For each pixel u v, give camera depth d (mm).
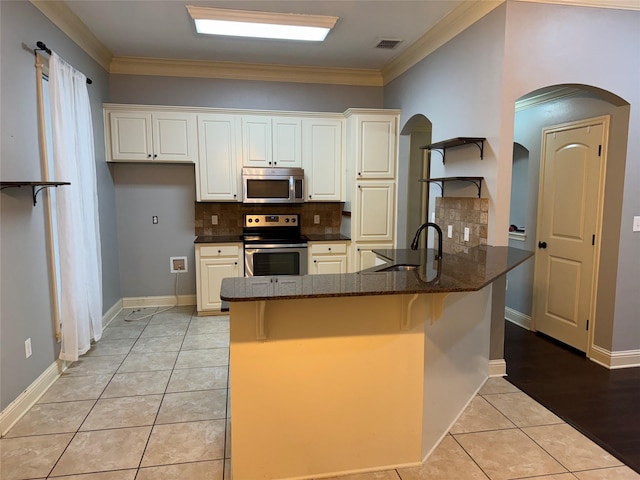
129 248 4789
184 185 4820
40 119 2832
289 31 3545
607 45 2902
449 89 3502
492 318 3055
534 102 3992
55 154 2863
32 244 2703
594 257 3369
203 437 2307
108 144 4340
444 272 2133
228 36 3770
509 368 3254
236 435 1898
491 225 2965
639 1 2859
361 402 2000
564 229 3689
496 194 2900
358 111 4500
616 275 3189
